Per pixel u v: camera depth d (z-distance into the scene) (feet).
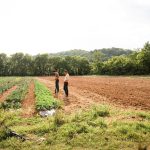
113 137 39.32
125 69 329.52
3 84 165.58
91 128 43.04
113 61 352.08
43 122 48.85
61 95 96.32
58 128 43.68
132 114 53.83
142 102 74.28
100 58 463.42
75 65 457.68
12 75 460.55
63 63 462.19
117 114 54.90
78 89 122.72
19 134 41.29
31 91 116.37
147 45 315.58
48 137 39.63
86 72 455.22
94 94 99.09
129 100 79.05
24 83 169.89
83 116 52.08
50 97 82.07
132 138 38.78
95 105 67.51
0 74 453.17
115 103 74.02
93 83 167.84
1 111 60.03
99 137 39.19
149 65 305.73
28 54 474.90
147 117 51.13
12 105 69.87
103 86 139.03
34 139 39.47
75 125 44.47
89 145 36.40
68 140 38.17
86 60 455.63
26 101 82.99
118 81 186.09
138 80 192.44
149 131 41.70
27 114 59.93
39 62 468.75
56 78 94.48
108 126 45.21
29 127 45.16
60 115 50.37
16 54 465.06
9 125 48.29
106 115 54.29
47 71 472.03
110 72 357.41
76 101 79.25
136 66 315.78
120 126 43.52
